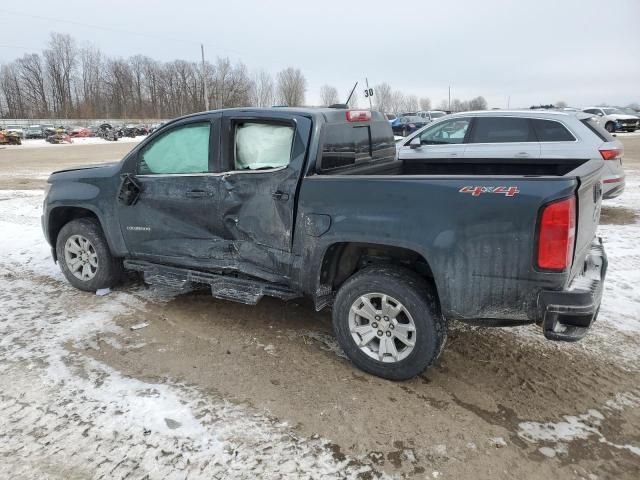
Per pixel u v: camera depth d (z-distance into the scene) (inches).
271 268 147.0
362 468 100.0
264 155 146.3
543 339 155.9
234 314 174.2
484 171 175.9
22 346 148.9
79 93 4018.2
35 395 123.2
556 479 98.0
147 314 173.8
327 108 156.3
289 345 151.4
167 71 3919.8
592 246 145.9
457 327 164.9
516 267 110.3
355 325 134.3
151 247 172.1
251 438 108.2
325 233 132.4
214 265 159.0
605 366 139.9
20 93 3880.4
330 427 112.3
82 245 192.9
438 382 131.4
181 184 158.7
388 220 122.6
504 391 127.5
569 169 159.2
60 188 191.8
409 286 123.4
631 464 102.3
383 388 128.1
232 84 3287.4
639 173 562.3
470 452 104.9
